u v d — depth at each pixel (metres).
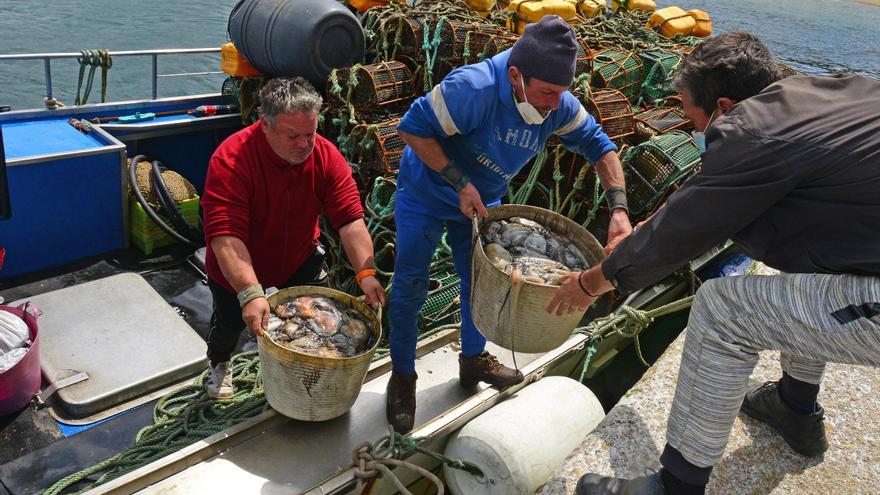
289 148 2.88
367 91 5.66
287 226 3.23
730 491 2.51
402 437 2.93
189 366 4.35
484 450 2.96
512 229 2.88
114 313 4.75
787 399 2.59
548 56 2.42
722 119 1.82
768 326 1.93
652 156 4.79
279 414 3.19
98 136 5.61
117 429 3.88
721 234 1.82
